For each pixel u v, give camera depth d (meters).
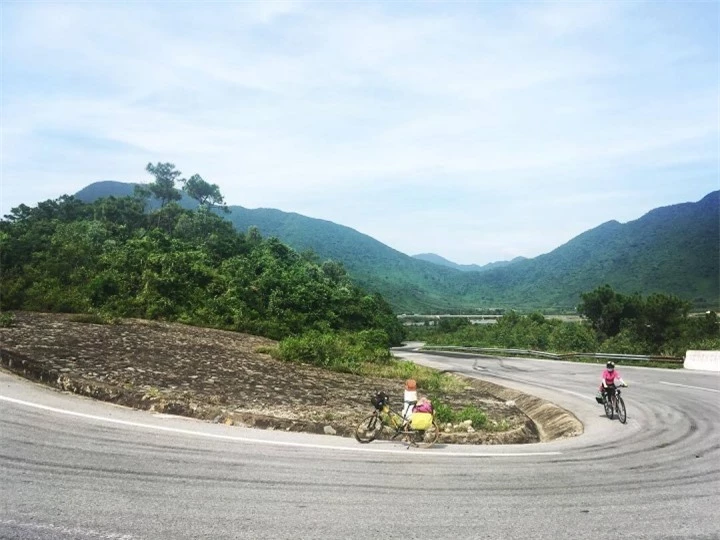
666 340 54.59
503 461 8.39
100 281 27.72
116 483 5.81
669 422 12.99
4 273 26.09
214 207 122.06
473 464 8.04
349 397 14.43
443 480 6.96
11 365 12.03
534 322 66.25
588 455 9.17
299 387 14.90
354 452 8.27
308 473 6.80
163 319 28.16
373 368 23.84
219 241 45.38
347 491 6.19
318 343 22.95
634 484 7.17
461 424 11.70
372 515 5.45
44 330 17.03
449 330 93.75
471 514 5.66
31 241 30.53
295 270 42.56
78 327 19.02
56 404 9.28
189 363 15.45
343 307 38.03
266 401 11.83
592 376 26.97
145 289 28.92
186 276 31.81
